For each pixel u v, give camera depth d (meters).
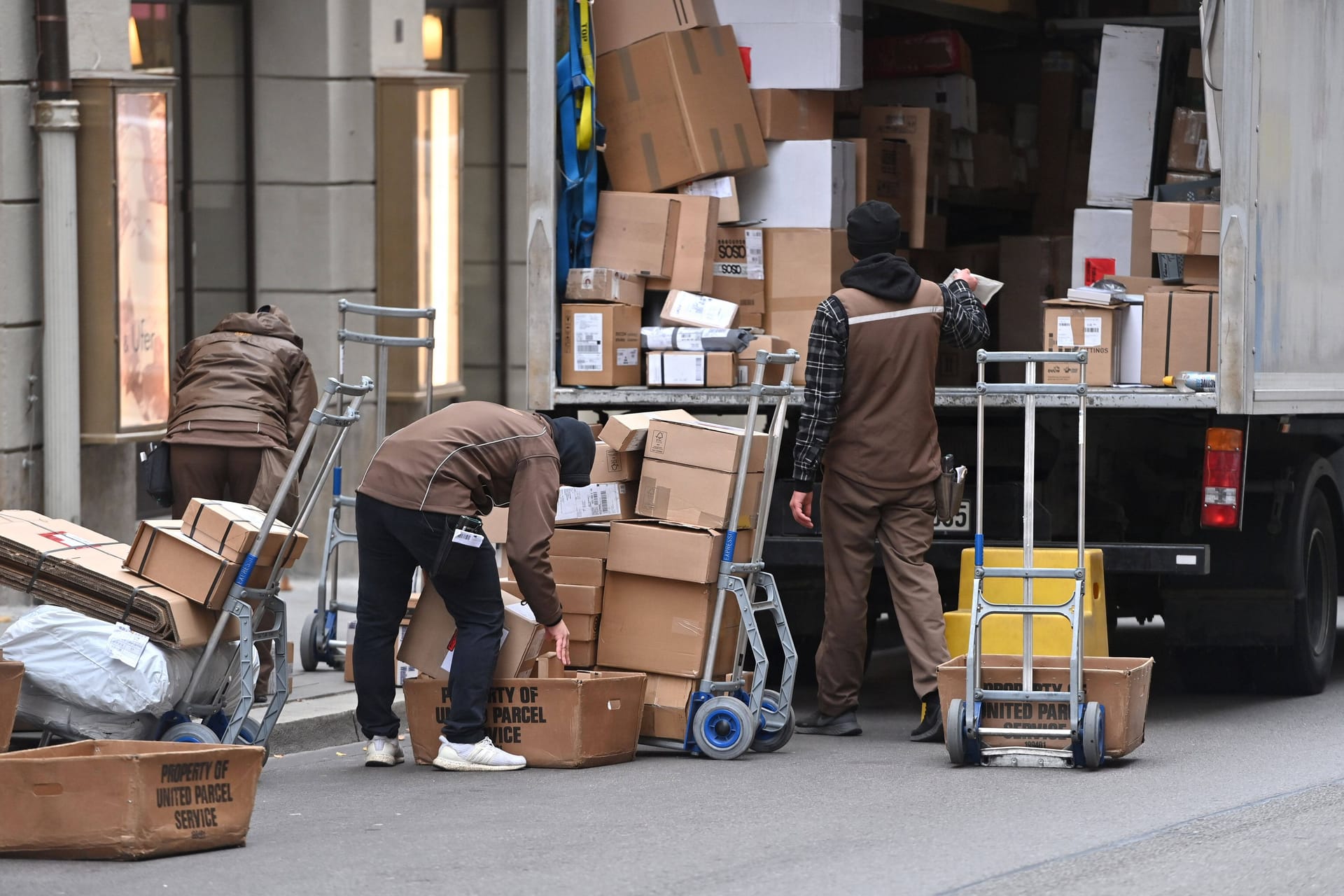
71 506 34.50
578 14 27.22
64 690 21.67
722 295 27.81
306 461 23.02
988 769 23.02
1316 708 27.94
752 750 24.58
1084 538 24.80
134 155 35.34
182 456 27.50
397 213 40.91
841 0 27.98
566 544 24.50
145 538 22.03
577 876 17.44
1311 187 27.67
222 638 22.56
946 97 33.88
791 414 28.09
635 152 27.62
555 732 23.16
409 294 41.00
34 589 22.06
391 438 23.06
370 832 19.66
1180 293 25.73
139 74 37.78
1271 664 28.48
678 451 24.05
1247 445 26.52
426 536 22.50
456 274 42.59
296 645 32.12
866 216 25.17
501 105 49.25
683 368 26.83
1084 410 22.88
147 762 18.27
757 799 21.16
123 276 35.25
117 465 36.00
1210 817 19.77
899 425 25.00
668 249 27.30
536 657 23.83
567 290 27.22
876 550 26.12
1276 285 26.36
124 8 35.97
